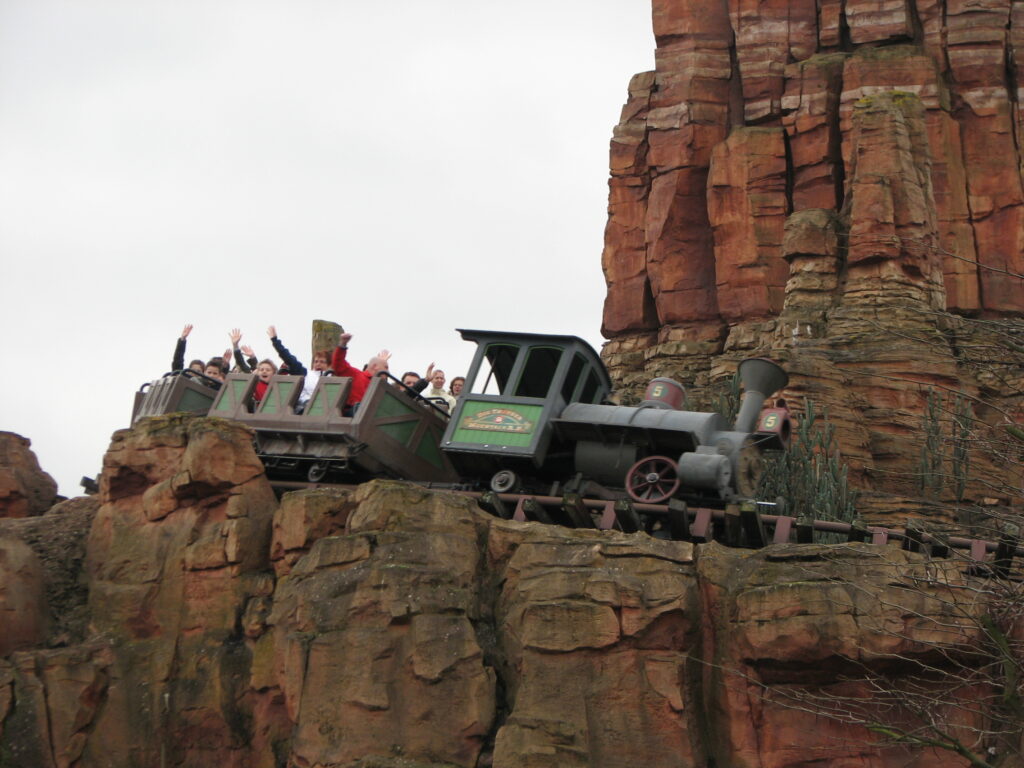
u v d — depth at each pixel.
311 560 23.41
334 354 27.72
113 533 25.75
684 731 21.80
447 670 22.06
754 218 43.91
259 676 23.78
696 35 47.03
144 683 24.11
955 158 43.12
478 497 25.11
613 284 47.03
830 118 43.91
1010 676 19.72
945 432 33.78
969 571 23.14
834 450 32.09
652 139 46.75
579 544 23.16
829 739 21.69
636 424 25.55
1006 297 42.28
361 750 21.75
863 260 38.09
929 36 44.38
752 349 41.12
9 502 29.86
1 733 22.88
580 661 22.14
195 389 29.31
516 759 21.47
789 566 22.33
